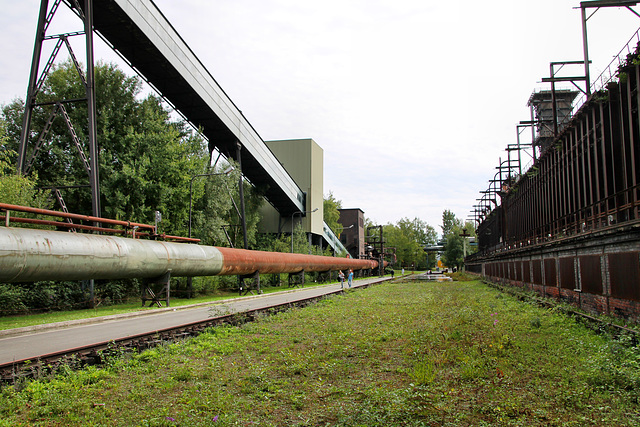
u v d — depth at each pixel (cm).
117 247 1866
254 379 841
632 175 1745
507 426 585
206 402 704
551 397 703
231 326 1495
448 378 829
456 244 10631
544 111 4184
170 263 2191
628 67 1739
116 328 1474
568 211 2583
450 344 1120
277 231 6041
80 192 3106
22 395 712
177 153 3409
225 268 2706
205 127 3719
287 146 6334
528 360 940
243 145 3997
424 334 1285
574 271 1897
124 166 3061
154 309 2047
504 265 4003
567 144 2580
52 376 812
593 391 730
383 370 911
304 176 6253
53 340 1224
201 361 1002
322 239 7100
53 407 664
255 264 3102
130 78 3559
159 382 816
